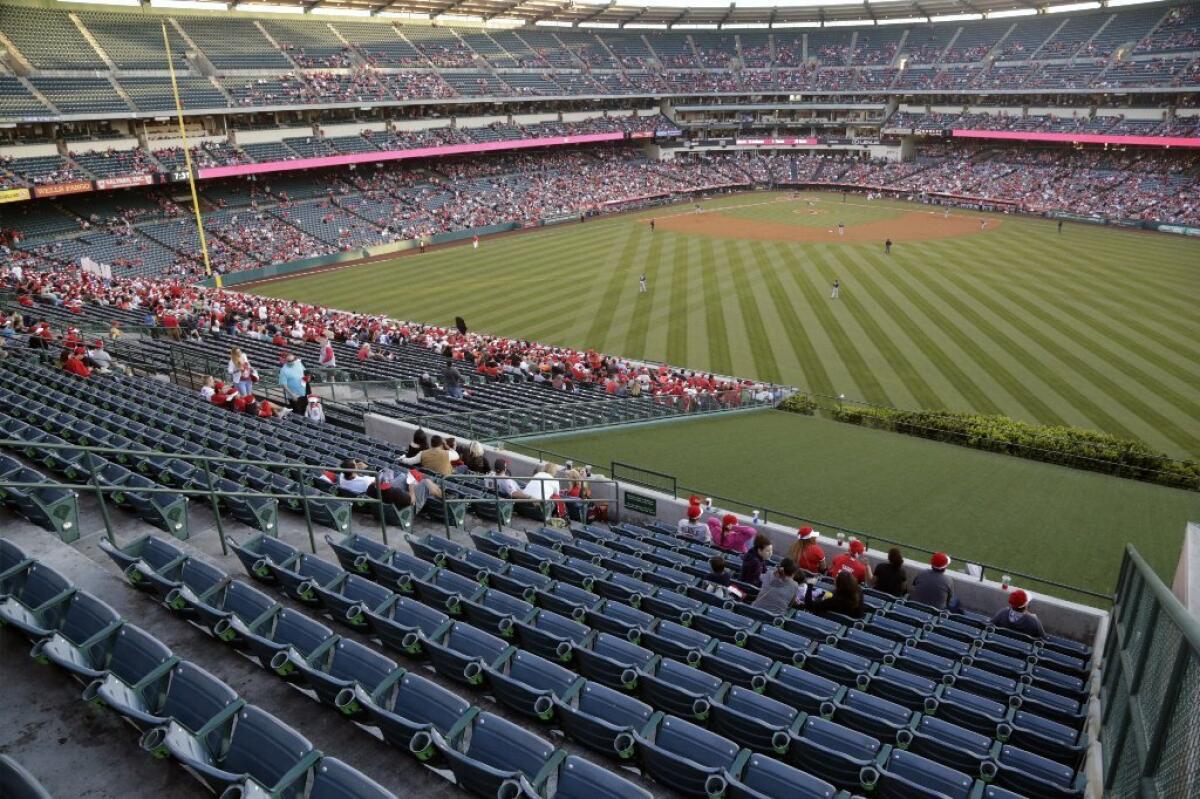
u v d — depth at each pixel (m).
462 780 5.95
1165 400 28.53
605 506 17.05
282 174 65.94
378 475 11.76
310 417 19.30
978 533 17.20
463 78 78.44
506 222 69.31
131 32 60.50
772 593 10.91
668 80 94.69
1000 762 7.05
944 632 10.90
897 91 90.31
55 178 48.94
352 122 70.38
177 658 6.35
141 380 20.17
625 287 48.06
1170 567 15.84
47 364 20.06
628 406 25.09
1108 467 21.70
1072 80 77.81
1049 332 36.84
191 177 49.78
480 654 7.84
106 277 44.38
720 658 8.72
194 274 50.12
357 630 8.60
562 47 91.81
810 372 32.78
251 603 7.95
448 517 13.59
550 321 41.19
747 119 100.62
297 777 5.29
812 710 7.86
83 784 5.68
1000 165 84.56
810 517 17.77
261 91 62.31
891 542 16.66
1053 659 10.12
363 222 62.84
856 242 62.16
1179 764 4.45
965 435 23.92
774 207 81.69
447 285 49.47
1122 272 49.19
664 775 6.30
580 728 6.73
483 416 21.62
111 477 11.42
